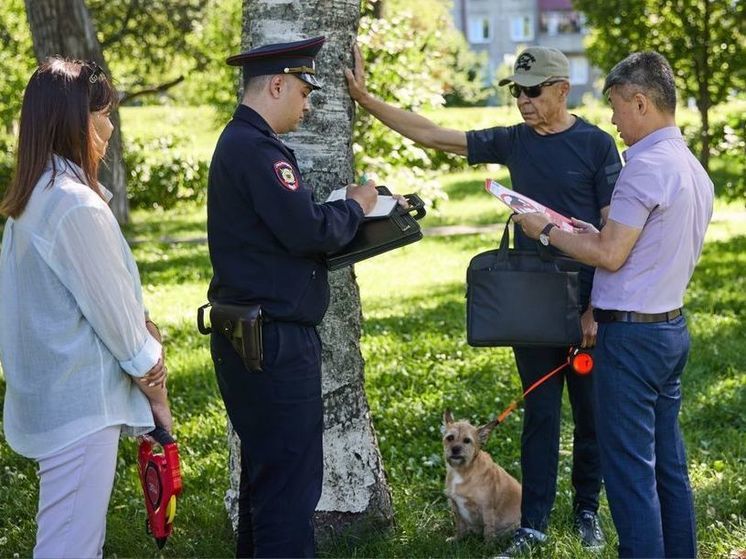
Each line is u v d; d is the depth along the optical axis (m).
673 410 3.89
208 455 5.92
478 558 4.47
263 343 3.43
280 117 3.53
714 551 4.39
